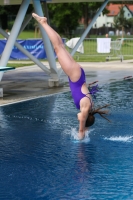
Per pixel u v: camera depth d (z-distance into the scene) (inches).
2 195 218.1
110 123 378.6
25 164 268.1
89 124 320.2
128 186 229.5
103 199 212.2
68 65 309.7
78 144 313.4
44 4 652.7
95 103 468.8
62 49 316.2
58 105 463.5
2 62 506.9
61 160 275.4
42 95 530.0
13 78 728.3
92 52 1269.7
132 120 389.4
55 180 238.8
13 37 509.0
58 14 2490.2
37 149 300.4
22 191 223.1
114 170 255.1
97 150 297.6
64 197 215.0
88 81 657.0
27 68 904.9
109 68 867.4
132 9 4259.4
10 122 383.9
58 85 609.9
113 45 1074.1
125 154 288.0
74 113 421.4
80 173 250.7
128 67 886.4
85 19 2704.2
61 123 380.2
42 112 426.6
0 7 2871.6
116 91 553.6
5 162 272.4
